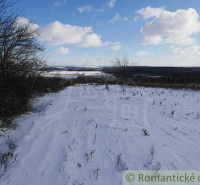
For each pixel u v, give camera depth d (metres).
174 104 7.54
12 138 3.90
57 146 3.56
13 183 2.51
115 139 3.90
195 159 3.10
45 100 8.30
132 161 3.04
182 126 4.76
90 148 3.50
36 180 2.57
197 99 8.86
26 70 5.19
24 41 4.75
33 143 3.68
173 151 3.37
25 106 5.65
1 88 4.18
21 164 2.94
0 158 3.08
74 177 2.63
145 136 4.07
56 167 2.87
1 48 4.21
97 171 2.73
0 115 4.31
